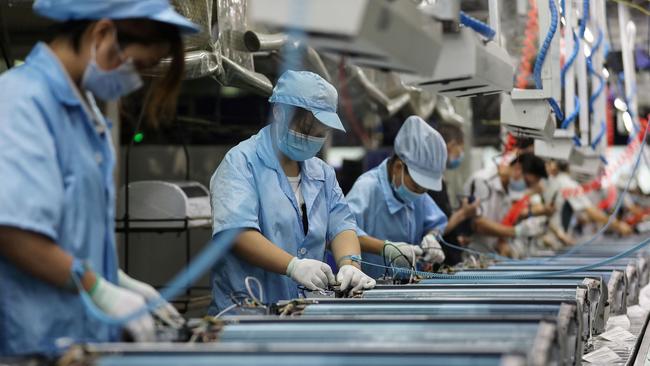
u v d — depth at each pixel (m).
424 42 2.08
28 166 1.97
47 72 2.10
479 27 2.57
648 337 3.34
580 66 4.85
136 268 4.84
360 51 1.89
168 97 2.21
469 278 3.41
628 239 8.91
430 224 4.62
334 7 1.71
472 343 1.84
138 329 1.99
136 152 5.45
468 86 2.64
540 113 3.74
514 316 2.10
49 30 2.18
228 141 5.73
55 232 2.01
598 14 5.19
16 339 2.08
